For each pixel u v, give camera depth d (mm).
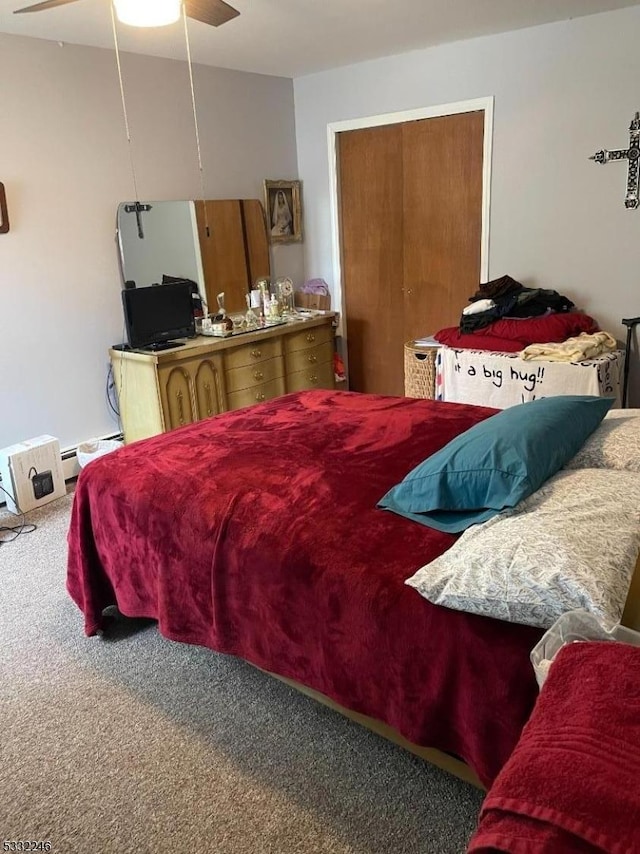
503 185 3906
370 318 4867
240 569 1762
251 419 2615
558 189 3719
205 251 4266
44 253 3467
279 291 4648
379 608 1460
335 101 4527
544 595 1183
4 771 1745
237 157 4422
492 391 3562
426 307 4535
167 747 1804
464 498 1631
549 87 3596
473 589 1276
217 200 4305
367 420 2492
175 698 2002
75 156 3521
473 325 3711
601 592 1125
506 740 1291
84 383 3764
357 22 3281
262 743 1803
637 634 1104
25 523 3227
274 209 4719
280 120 4680
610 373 3344
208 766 1731
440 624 1369
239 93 4352
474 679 1318
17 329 3422
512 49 3654
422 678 1410
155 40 3447
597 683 935
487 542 1353
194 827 1554
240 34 3410
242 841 1511
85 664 2180
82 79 3490
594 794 775
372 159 4480
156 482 2068
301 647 1670
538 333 3504
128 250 3811
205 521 1869
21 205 3338
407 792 1618
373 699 1537
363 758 1733
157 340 3711
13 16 2920
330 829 1529
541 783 812
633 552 1250
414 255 4477
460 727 1383
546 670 1099
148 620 2418
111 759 1771
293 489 1918
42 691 2053
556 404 1868
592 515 1345
